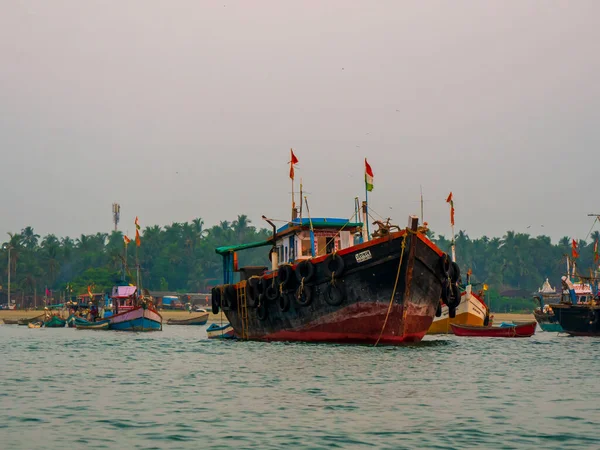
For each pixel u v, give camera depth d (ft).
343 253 136.26
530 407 78.18
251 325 169.27
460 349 146.10
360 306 136.56
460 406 78.38
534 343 171.83
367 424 69.31
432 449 60.64
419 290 136.46
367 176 160.25
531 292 655.76
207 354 138.10
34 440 63.41
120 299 302.86
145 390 89.86
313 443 62.39
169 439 63.72
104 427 68.28
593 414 74.54
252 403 79.77
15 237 642.63
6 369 115.14
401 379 97.09
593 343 173.68
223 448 60.80
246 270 176.04
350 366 110.11
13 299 629.92
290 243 165.89
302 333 148.77
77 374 107.55
